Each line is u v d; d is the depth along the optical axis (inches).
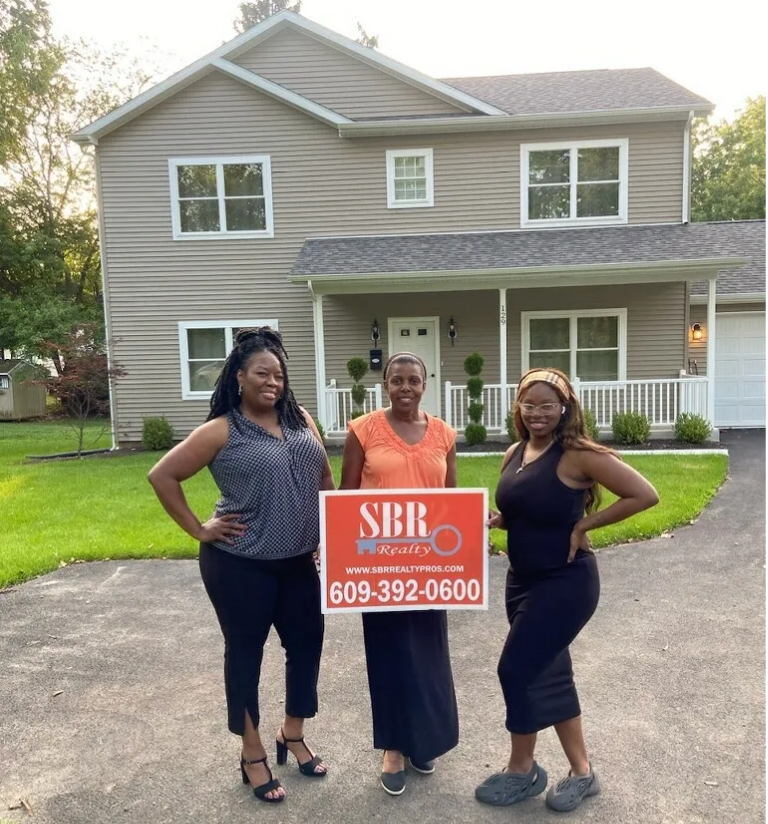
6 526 254.5
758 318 501.4
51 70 933.8
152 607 175.5
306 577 101.3
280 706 125.3
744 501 268.4
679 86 502.9
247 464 93.6
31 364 778.2
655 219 471.2
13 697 128.3
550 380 94.1
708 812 91.8
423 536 97.7
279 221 479.8
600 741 109.5
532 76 582.6
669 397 457.1
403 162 478.3
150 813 94.5
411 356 102.0
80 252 1024.9
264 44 492.1
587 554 95.3
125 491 317.7
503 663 94.7
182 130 473.1
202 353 489.4
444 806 95.0
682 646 143.9
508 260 420.5
